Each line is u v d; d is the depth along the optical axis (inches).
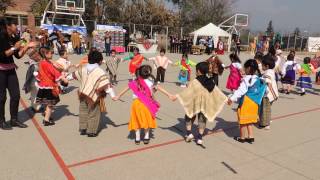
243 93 222.1
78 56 804.0
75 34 860.6
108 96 364.2
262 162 202.1
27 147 210.4
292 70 425.7
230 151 217.6
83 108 231.0
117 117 285.3
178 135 245.0
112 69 438.3
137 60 453.1
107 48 879.7
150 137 238.1
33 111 292.0
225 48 1273.4
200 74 220.7
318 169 195.2
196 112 217.2
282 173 188.1
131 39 1069.1
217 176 181.2
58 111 296.7
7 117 269.9
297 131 266.8
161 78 481.4
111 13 1531.7
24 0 1402.6
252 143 233.9
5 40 224.2
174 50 1136.8
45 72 244.2
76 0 1046.4
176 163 195.5
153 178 175.8
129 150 212.1
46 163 189.0
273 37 1381.6
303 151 222.5
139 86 217.6
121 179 173.5
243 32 1633.9
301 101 390.0
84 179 172.2
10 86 238.2
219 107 219.9
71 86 414.0
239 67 358.0
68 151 206.5
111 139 230.1
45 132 238.8
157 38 1230.3
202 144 227.8
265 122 265.0
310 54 1443.2
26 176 173.5
